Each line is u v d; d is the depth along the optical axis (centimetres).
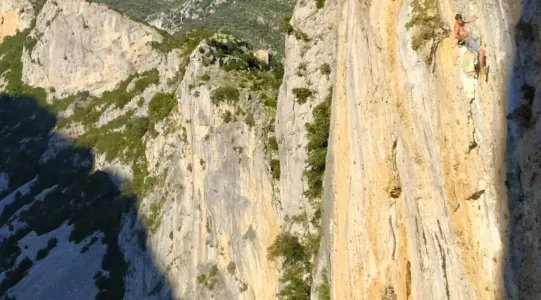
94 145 8769
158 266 5431
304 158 3409
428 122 1969
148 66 8775
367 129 2309
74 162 8869
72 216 7925
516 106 1703
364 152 2348
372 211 2314
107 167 8100
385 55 2166
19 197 9075
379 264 2295
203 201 4756
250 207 4028
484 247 1803
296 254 3403
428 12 1966
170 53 7312
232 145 4266
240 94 4506
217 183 4444
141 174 7075
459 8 1886
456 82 1867
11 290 7112
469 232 1850
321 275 2939
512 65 1723
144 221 6044
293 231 3447
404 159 2092
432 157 1962
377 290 2306
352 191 2445
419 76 1991
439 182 1942
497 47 1769
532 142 1658
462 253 1875
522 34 1703
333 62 3338
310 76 3431
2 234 8531
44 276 7044
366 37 2303
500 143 1747
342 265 2586
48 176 9006
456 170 1877
